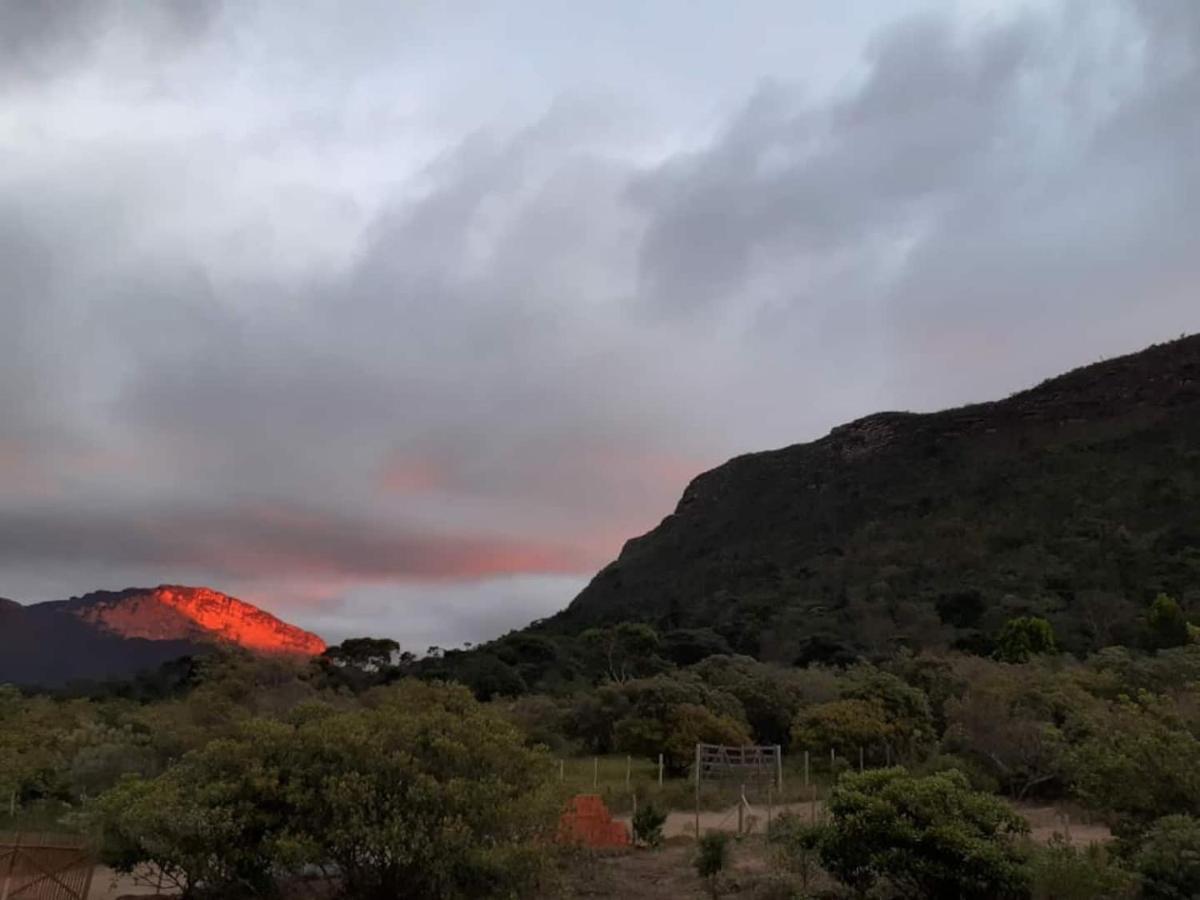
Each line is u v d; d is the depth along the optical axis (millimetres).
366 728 9523
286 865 8805
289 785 9008
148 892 10945
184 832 8781
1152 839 9688
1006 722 22359
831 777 24016
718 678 34250
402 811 8922
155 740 20375
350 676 51625
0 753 19125
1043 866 9156
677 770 26312
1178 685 21812
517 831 9477
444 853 8766
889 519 108375
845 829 9789
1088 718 14391
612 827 14242
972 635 56406
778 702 31969
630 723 29141
